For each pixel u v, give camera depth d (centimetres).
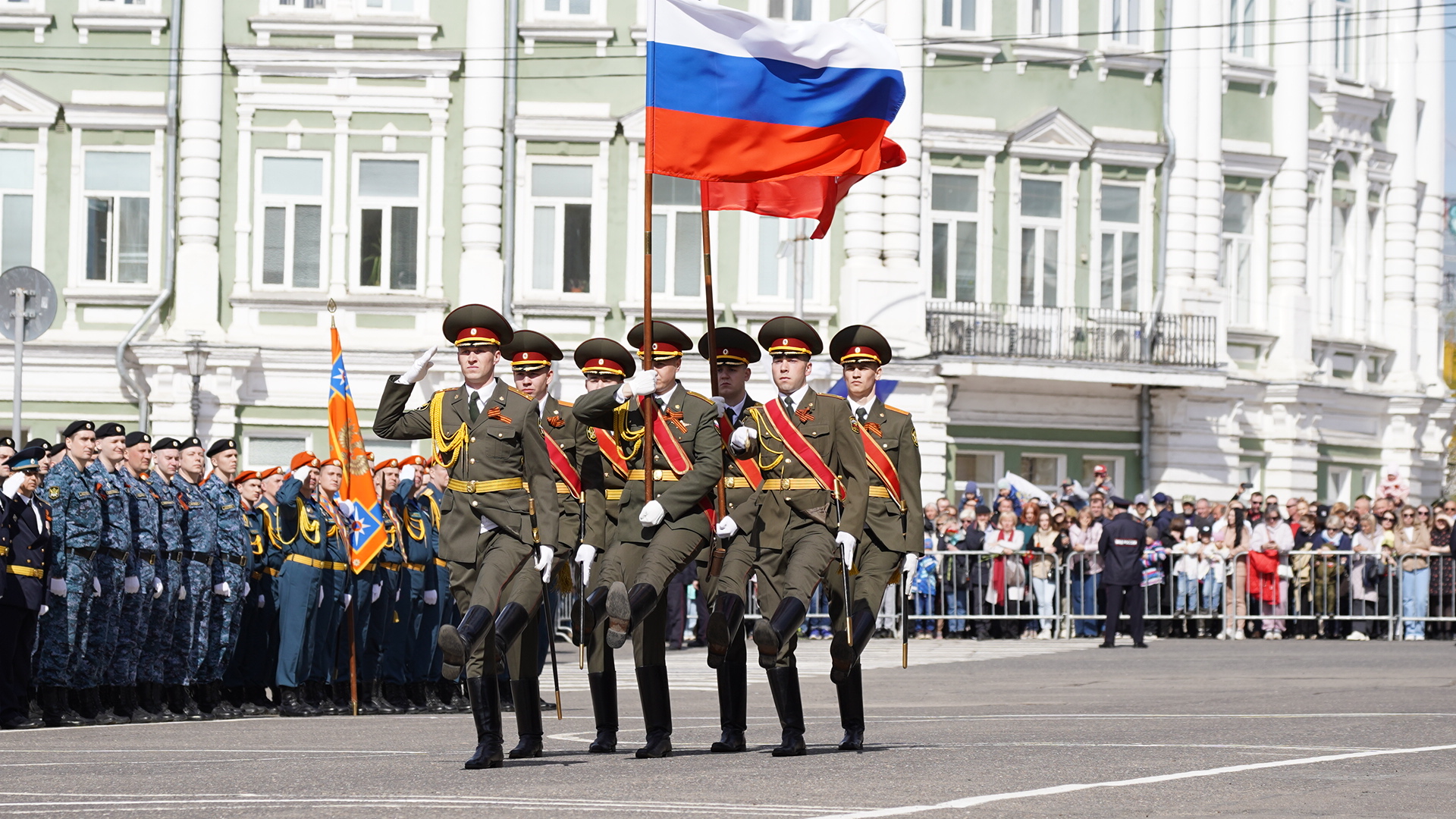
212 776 2255
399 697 3875
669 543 2359
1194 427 7544
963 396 7200
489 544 2339
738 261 7069
